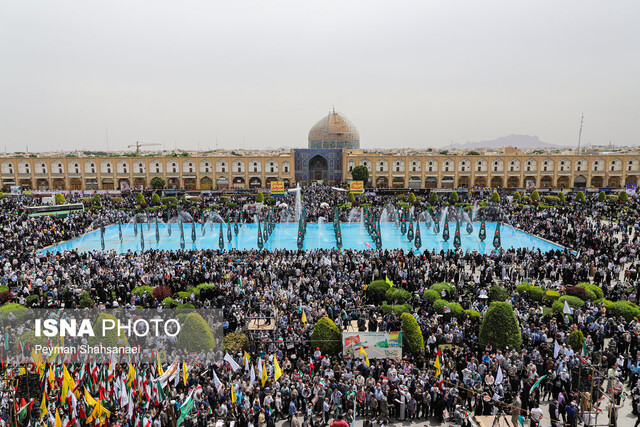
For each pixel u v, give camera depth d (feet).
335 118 385.29
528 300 82.79
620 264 109.81
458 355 59.31
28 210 191.01
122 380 49.96
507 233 169.99
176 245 154.30
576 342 63.31
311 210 206.59
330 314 75.31
